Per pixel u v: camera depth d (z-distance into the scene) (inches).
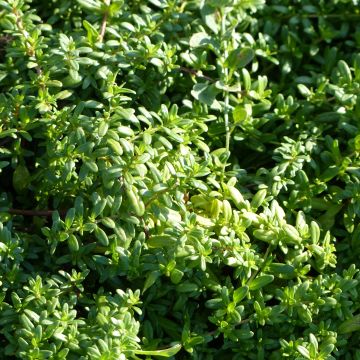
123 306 173.2
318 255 187.6
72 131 184.4
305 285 178.4
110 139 178.5
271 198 192.7
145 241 182.4
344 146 215.8
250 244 185.0
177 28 217.3
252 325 182.9
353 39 242.1
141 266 178.4
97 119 183.2
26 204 202.4
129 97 199.5
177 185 178.7
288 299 178.9
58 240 177.3
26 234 188.1
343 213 204.5
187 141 193.5
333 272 195.2
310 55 236.4
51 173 186.9
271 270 183.9
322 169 207.9
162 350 170.7
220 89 208.7
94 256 178.1
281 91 231.3
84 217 184.4
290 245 192.4
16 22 203.8
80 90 207.9
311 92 218.5
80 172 177.5
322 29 233.1
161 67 205.8
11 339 167.2
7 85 207.0
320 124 214.8
